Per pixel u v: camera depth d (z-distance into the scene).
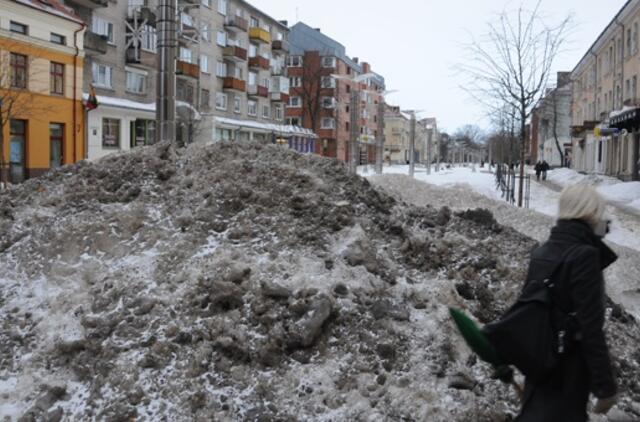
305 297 4.35
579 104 60.91
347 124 77.56
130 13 37.25
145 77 39.00
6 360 4.33
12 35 26.75
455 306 4.69
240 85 52.00
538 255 2.86
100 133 33.97
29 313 4.79
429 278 5.09
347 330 4.25
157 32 11.66
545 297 2.72
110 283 4.85
